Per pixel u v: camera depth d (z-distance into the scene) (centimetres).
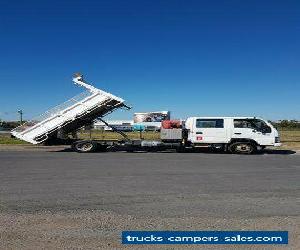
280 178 1309
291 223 743
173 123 2341
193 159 1942
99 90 2333
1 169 1537
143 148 2369
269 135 2278
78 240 645
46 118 2362
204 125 2322
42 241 640
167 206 888
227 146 2311
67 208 869
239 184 1184
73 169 1534
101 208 869
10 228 713
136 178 1302
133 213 823
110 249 605
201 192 1054
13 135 2383
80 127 2561
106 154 2239
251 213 820
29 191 1071
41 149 2639
